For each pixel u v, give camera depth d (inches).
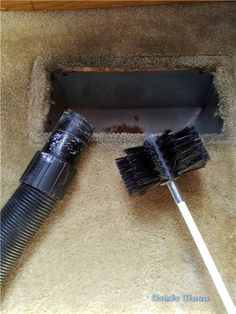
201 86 15.8
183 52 15.0
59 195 12.7
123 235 13.4
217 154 14.0
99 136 14.3
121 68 15.1
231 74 14.7
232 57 14.9
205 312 12.6
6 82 15.0
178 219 13.5
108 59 15.0
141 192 13.0
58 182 12.6
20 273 13.3
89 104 17.2
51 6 15.4
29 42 15.3
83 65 15.1
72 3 15.4
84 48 15.2
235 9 15.4
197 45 15.1
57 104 15.9
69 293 13.0
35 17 15.5
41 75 14.9
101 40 15.2
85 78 15.6
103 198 13.7
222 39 15.1
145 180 12.3
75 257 13.3
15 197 12.8
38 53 15.2
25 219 12.6
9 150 14.4
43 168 12.5
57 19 15.5
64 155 12.7
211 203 13.5
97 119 17.3
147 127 17.2
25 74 15.0
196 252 13.2
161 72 15.2
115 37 15.3
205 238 13.2
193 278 12.9
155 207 13.6
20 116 14.6
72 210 13.7
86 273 13.2
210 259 11.7
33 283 13.1
